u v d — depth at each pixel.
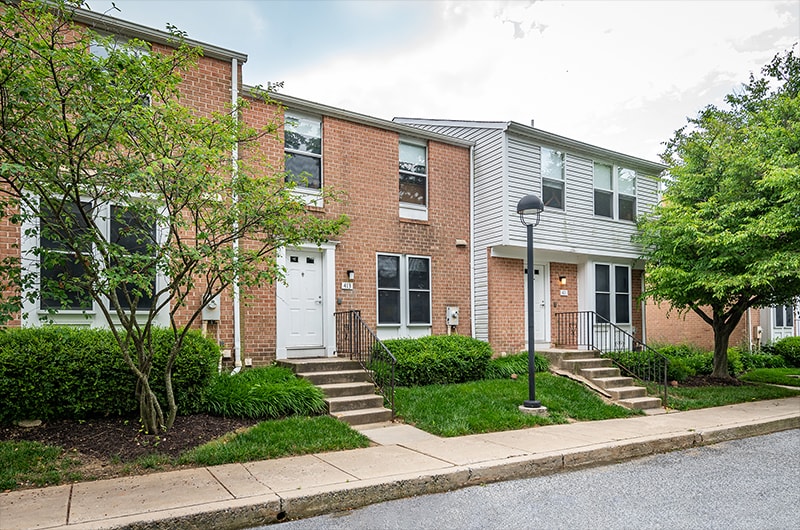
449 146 12.07
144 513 3.85
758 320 19.20
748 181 10.61
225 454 5.37
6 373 5.93
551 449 5.96
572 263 13.44
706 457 6.32
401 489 4.71
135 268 5.45
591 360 10.78
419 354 9.47
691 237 10.91
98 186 6.26
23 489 4.44
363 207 10.63
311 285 9.90
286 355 9.41
